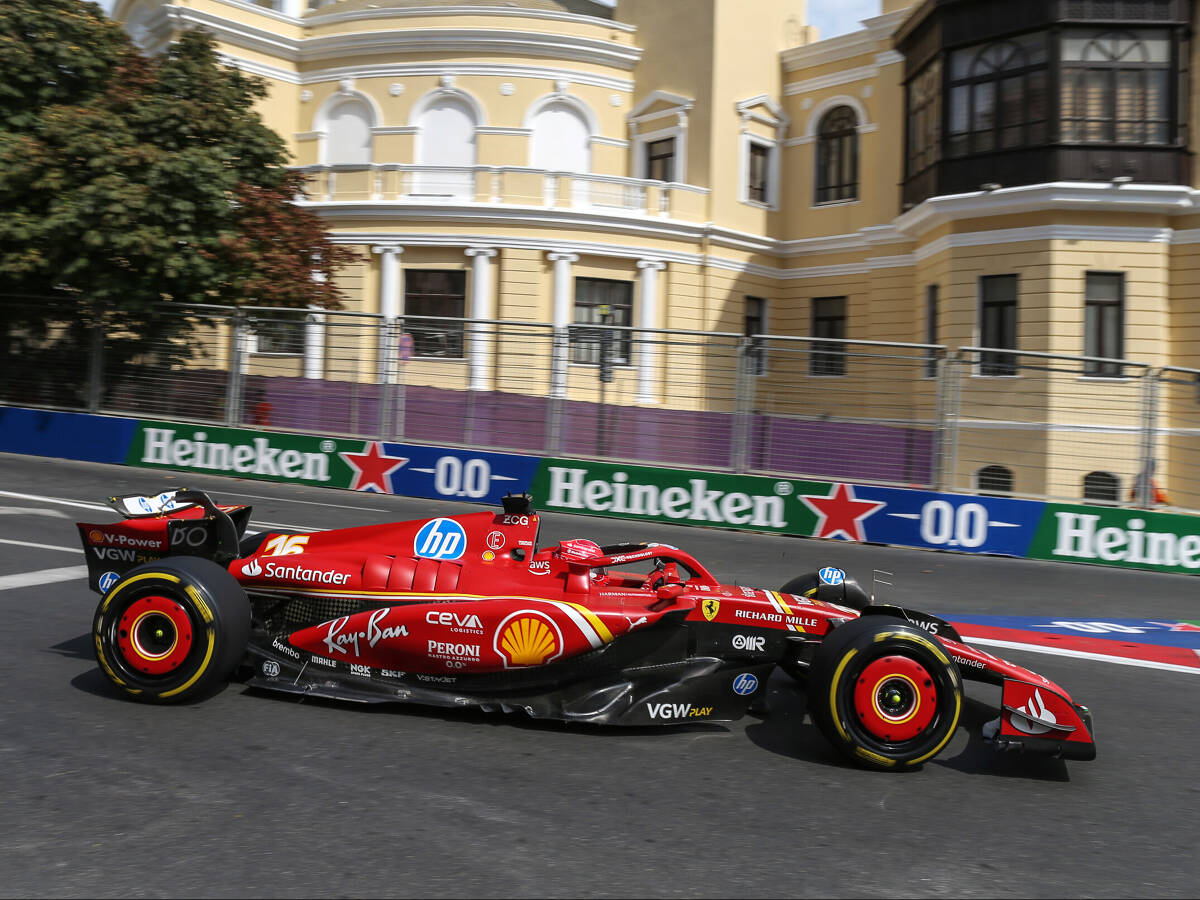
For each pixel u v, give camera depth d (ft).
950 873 13.07
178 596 17.62
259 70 92.38
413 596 18.42
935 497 43.55
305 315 57.11
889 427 44.73
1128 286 64.03
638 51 94.12
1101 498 43.01
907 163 77.30
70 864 12.09
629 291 85.76
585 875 12.41
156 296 56.18
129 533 19.57
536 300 81.82
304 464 53.31
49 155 52.75
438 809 14.12
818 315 93.30
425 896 11.69
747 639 18.16
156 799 14.02
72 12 55.62
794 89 94.79
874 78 88.02
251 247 57.41
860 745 16.42
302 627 19.11
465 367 51.11
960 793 15.93
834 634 16.90
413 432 52.16
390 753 16.17
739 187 91.56
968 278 68.49
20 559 29.84
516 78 89.92
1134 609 33.24
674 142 91.81
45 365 58.23
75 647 21.25
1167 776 17.26
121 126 53.01
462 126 90.68
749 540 43.80
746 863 12.98
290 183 61.93
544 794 14.88
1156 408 42.63
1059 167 63.41
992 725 17.10
